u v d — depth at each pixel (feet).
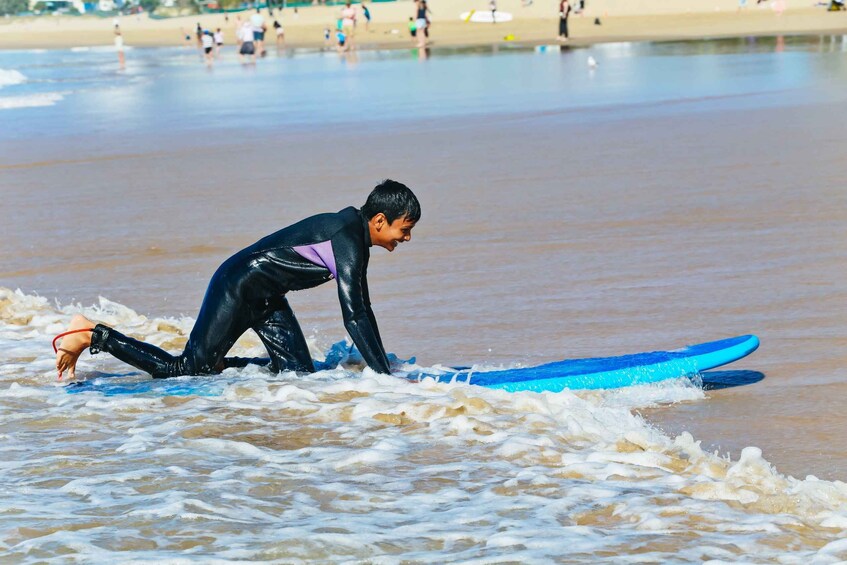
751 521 18.28
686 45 224.33
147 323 37.55
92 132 104.73
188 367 29.53
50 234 54.85
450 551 16.94
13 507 19.01
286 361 29.76
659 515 18.56
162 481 20.66
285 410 26.04
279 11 539.70
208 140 94.89
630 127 91.25
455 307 38.91
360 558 16.56
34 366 31.71
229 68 221.66
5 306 39.83
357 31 374.84
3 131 107.65
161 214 59.57
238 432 24.39
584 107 110.52
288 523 18.31
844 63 151.94
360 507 19.27
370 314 29.45
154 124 111.24
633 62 177.58
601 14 393.70
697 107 104.78
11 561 16.39
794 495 19.54
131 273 46.11
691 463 21.75
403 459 22.24
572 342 34.17
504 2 451.53
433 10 452.76
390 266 45.68
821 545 17.26
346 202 61.31
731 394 28.53
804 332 34.01
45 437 24.21
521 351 33.47
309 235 28.50
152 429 24.63
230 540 17.31
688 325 35.42
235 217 57.98
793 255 44.27
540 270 43.78
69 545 17.03
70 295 42.70
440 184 66.13
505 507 19.11
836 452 23.75
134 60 281.95
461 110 113.09
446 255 47.21
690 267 43.19
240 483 20.57
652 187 61.67
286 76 185.47
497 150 80.84
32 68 250.78
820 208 53.36
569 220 53.52
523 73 165.17
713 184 61.57
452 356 33.22
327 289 43.11
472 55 224.94
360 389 27.58
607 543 17.25
